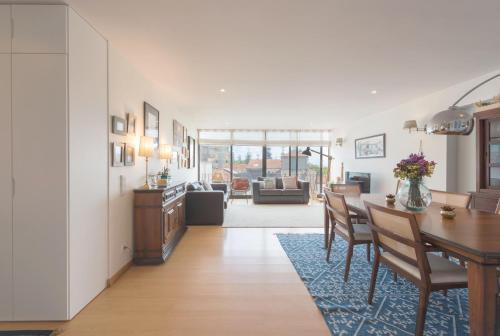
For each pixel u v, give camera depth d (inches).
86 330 67.2
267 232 162.9
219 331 66.6
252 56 106.6
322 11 74.9
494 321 46.9
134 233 111.0
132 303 80.1
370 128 237.3
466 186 146.8
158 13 75.5
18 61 70.3
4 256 70.9
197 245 136.4
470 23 80.9
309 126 305.7
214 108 207.6
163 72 124.6
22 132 70.4
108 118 92.0
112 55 95.0
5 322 70.9
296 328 67.9
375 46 97.3
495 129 115.0
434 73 126.6
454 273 63.3
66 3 70.3
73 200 73.4
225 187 246.8
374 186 228.5
